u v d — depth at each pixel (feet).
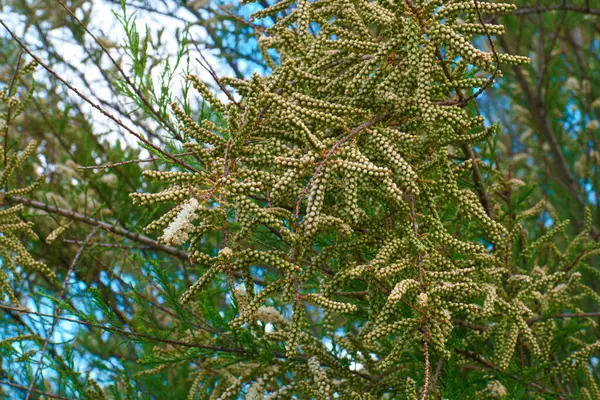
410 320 8.52
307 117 8.52
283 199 8.79
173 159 10.21
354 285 12.24
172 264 17.10
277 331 12.11
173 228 7.38
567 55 26.00
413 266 8.83
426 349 8.46
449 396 10.96
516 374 12.89
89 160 19.45
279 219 8.54
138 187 19.65
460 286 8.43
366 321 12.92
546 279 12.18
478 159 13.85
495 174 14.23
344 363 12.21
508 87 23.17
